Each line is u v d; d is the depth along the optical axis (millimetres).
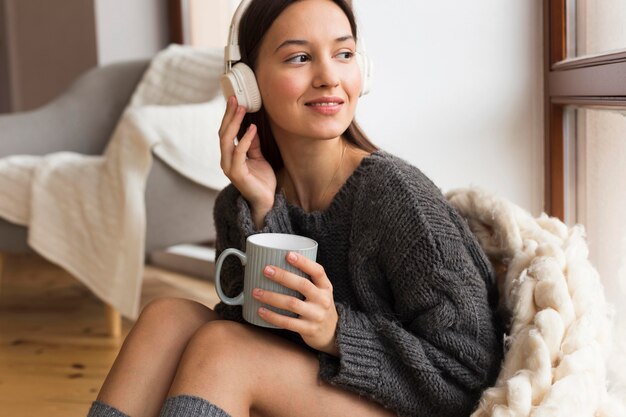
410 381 1152
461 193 1401
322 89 1183
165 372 1171
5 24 4590
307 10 1188
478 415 1119
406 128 1973
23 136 3182
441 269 1146
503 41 1892
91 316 2807
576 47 1729
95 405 1146
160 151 2496
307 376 1131
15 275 3443
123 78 3350
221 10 3420
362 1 1949
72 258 2529
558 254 1254
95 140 3307
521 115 1899
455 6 1912
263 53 1222
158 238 2570
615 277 1551
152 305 1237
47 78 4352
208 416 1039
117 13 3891
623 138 1454
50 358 2375
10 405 2025
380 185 1191
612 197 1541
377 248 1188
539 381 1106
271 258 1089
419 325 1175
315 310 1083
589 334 1157
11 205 2590
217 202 1396
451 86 1936
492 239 1354
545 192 1859
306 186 1304
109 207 2488
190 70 3092
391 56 1959
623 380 1490
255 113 1334
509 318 1249
